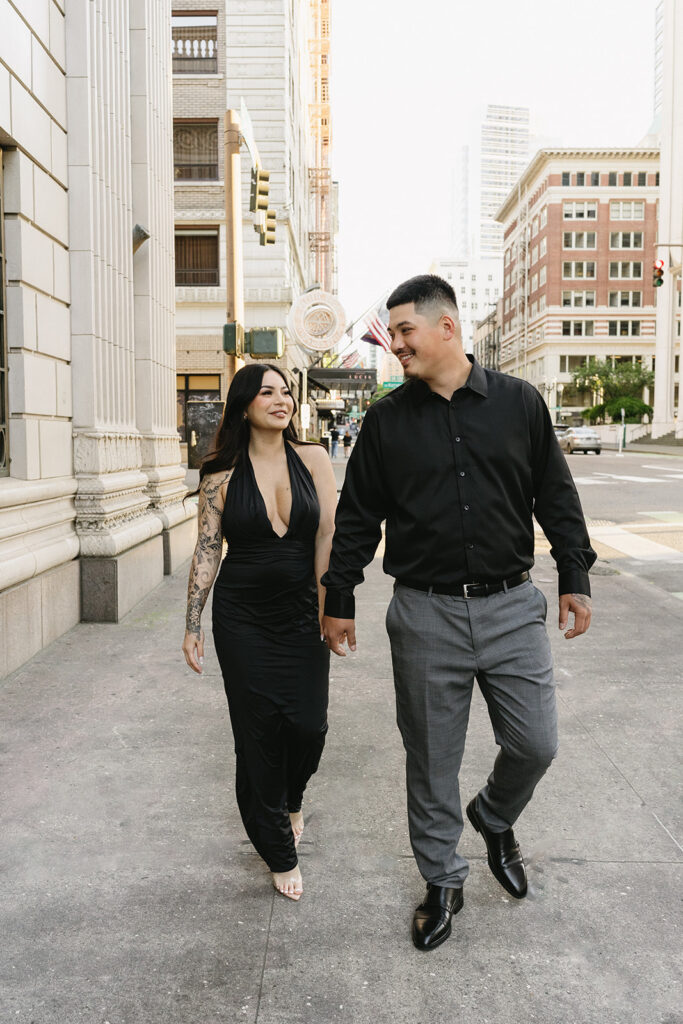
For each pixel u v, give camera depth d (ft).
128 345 23.97
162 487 27.50
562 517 8.21
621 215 261.44
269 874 9.27
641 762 12.28
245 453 8.79
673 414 192.95
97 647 18.40
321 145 210.59
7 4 16.43
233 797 11.13
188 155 81.35
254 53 79.77
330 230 207.41
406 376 7.91
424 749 8.17
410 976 7.50
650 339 263.08
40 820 10.46
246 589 8.53
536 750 8.01
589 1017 6.96
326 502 8.90
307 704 8.64
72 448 20.70
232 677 8.57
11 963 7.67
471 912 8.52
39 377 18.42
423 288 7.61
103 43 21.62
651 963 7.68
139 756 12.45
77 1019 6.94
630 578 27.48
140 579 23.17
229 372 31.91
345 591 8.20
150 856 9.61
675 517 44.68
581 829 10.25
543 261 269.03
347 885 9.03
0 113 16.02
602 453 152.76
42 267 18.60
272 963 7.68
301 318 66.80
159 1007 7.09
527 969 7.59
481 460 7.73
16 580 16.56
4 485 16.49
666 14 191.01
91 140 20.53
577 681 16.17
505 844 8.87
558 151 257.14
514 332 314.76
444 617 7.95
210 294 81.15
